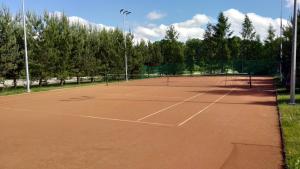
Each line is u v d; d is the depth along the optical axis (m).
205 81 39.50
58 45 34.78
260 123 10.84
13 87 32.06
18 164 6.84
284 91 22.11
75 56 37.47
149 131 9.88
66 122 11.84
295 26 14.76
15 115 13.95
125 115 13.21
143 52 53.34
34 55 32.28
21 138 9.25
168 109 14.73
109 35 44.59
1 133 10.02
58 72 34.81
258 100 17.83
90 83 39.28
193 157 7.07
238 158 6.92
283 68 23.05
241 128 10.06
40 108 16.27
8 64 27.83
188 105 16.05
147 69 56.03
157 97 20.59
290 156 6.66
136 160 6.93
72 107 16.33
